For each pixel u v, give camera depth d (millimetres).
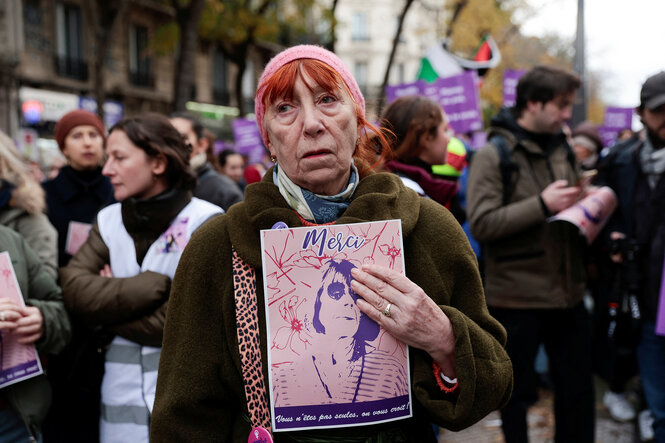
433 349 1142
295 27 16219
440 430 3857
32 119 14906
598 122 37250
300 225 1215
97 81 13828
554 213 2643
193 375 1210
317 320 1146
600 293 3203
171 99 22547
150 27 21562
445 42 7680
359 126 1288
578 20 7961
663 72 2828
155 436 1214
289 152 1193
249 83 26844
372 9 39656
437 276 1214
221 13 16250
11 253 2061
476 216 2760
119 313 1995
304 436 1178
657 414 2906
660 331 2676
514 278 2770
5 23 16125
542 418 3912
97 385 2135
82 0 19078
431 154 2451
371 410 1142
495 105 19844
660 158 2842
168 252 2084
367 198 1207
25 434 2092
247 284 1201
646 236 2900
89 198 2984
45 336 2021
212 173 3305
